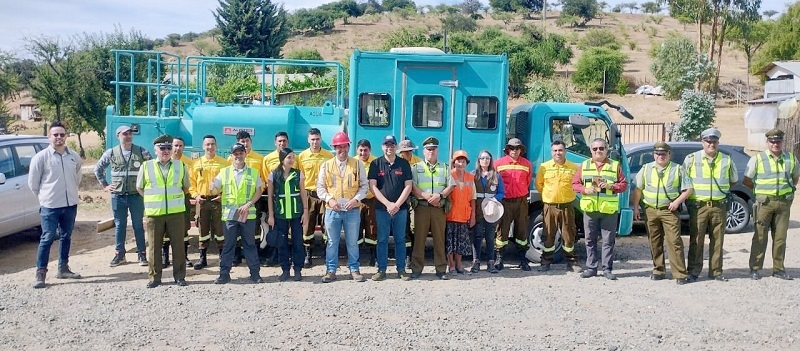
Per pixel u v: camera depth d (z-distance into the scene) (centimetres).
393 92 972
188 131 1038
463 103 975
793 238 1202
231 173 850
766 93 3872
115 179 941
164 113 1105
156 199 818
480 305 746
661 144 875
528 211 962
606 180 883
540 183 935
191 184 947
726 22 4956
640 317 706
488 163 908
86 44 2811
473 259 934
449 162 980
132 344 613
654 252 888
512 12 11544
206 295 788
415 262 894
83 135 3912
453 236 908
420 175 879
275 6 5922
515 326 671
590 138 981
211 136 943
